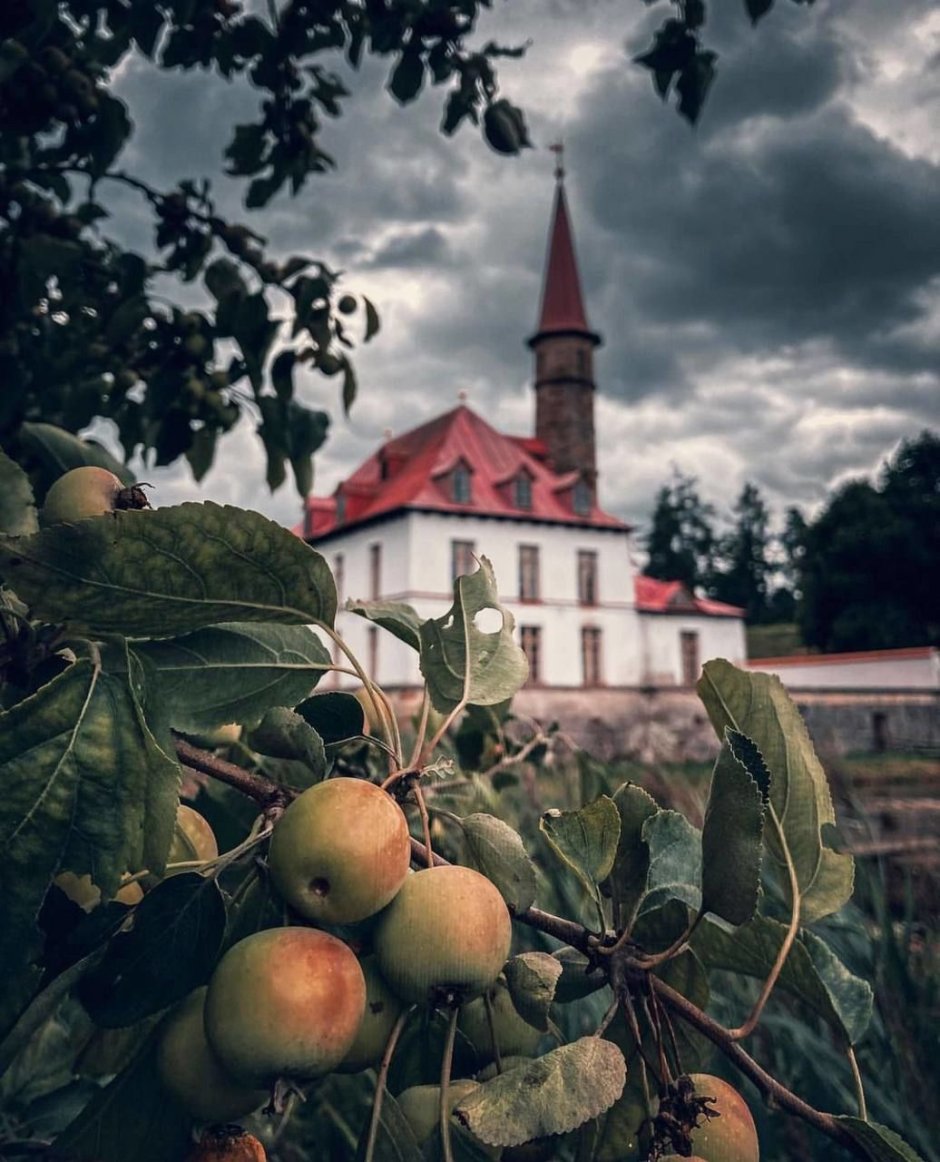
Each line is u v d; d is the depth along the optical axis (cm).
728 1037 109
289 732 112
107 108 293
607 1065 96
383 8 331
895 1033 339
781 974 126
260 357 308
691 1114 101
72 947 98
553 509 4244
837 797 526
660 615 4400
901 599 4775
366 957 105
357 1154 98
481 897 101
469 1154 103
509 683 126
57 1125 175
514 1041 116
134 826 95
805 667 3803
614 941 110
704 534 9512
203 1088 98
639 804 117
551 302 5591
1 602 110
